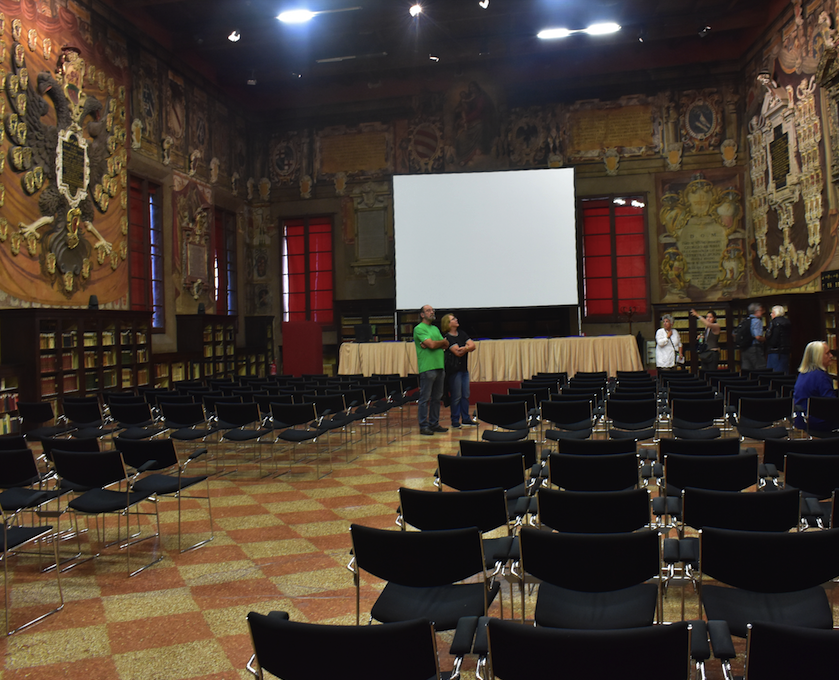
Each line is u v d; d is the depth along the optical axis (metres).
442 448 7.89
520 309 18.17
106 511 4.13
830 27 11.95
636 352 12.16
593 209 17.88
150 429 7.37
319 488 6.11
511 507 3.99
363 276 18.89
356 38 16.30
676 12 15.17
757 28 15.48
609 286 17.80
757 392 6.67
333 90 18.92
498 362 12.23
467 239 15.73
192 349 15.16
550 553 2.42
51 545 4.66
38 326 9.63
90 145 11.86
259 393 8.36
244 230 19.31
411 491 3.09
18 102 9.97
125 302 12.97
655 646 1.53
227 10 14.55
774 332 10.99
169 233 15.06
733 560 2.29
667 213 17.34
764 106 15.28
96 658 2.95
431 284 15.81
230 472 6.95
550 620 2.43
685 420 6.25
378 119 18.83
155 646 3.06
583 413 6.13
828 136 12.27
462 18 15.23
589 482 3.88
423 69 18.19
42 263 10.52
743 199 16.81
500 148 18.00
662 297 17.39
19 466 4.14
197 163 16.41
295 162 19.41
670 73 17.23
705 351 11.20
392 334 18.59
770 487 4.46
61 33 11.13
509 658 1.63
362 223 18.91
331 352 19.00
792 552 2.22
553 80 17.84
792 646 1.53
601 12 15.29
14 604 3.60
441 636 3.15
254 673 1.86
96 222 12.03
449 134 18.23
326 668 1.69
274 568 4.07
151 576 3.97
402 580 2.52
